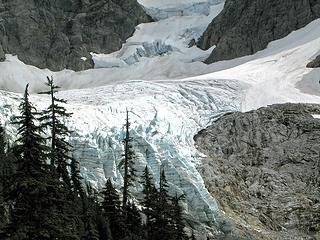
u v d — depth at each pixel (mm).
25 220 18156
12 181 18094
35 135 18688
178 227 36312
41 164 18594
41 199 18266
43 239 18188
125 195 36469
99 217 32906
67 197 23297
